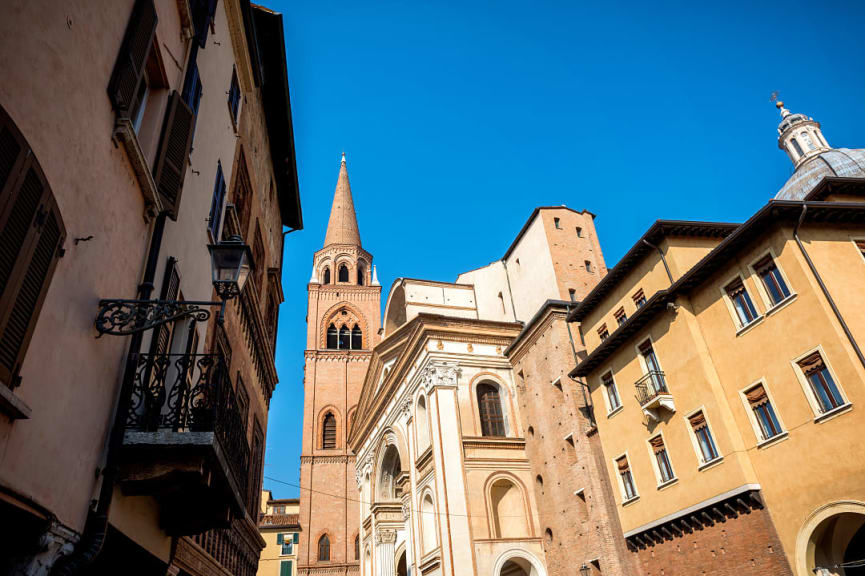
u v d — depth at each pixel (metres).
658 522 22.78
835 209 19.16
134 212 9.09
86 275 7.43
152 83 10.43
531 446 36.16
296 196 31.66
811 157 54.97
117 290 8.56
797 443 17.97
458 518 33.38
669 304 22.73
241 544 21.45
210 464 8.91
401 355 43.50
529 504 35.00
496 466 35.72
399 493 49.22
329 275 82.38
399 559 45.84
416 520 38.50
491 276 47.38
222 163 16.39
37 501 6.25
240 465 11.20
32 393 6.13
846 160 51.69
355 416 58.59
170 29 10.76
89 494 7.62
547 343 35.03
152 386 8.80
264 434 27.03
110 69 7.92
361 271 84.44
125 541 9.03
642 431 24.38
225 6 16.64
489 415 38.62
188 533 11.24
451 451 35.41
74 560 7.17
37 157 6.04
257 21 22.55
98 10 7.46
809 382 17.98
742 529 19.34
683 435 21.97
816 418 17.45
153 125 10.05
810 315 18.02
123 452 8.27
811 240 19.02
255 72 20.97
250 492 22.83
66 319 6.89
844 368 16.91
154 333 10.01
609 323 28.36
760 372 19.53
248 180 21.47
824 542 17.45
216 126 15.51
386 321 53.59
